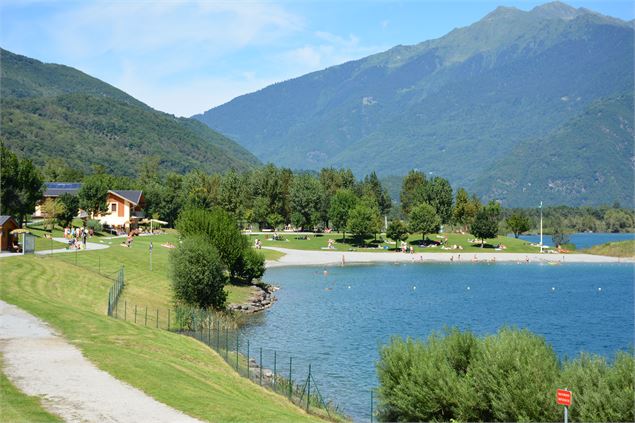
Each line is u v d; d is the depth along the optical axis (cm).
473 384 3719
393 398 3972
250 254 10512
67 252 9556
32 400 2975
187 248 7481
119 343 4556
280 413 3466
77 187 18238
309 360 5884
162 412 2964
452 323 8081
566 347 6750
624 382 3297
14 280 6594
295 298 10200
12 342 4253
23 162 12075
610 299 10631
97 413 2850
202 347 5372
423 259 17738
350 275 13912
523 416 3434
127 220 16075
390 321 8125
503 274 14538
